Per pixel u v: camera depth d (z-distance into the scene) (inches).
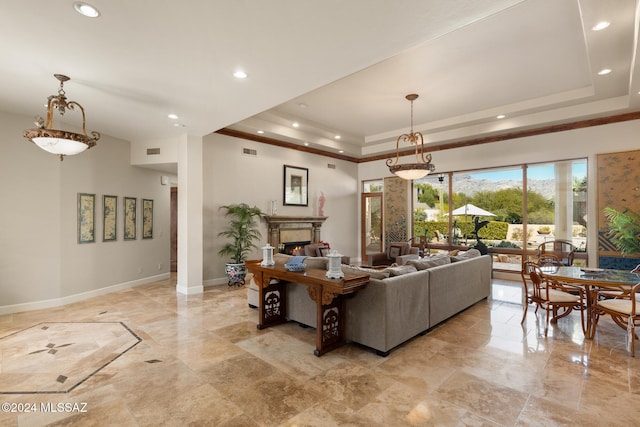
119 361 118.3
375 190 364.2
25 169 181.8
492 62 160.6
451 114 246.1
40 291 186.2
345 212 360.8
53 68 120.6
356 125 276.4
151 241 263.1
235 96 148.6
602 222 217.0
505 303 198.2
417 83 186.9
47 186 189.9
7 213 175.6
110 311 179.8
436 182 308.5
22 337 141.4
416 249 279.6
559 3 113.4
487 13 88.0
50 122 127.2
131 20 90.6
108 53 109.6
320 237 332.8
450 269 163.9
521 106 219.3
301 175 312.0
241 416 85.9
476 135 263.9
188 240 219.8
